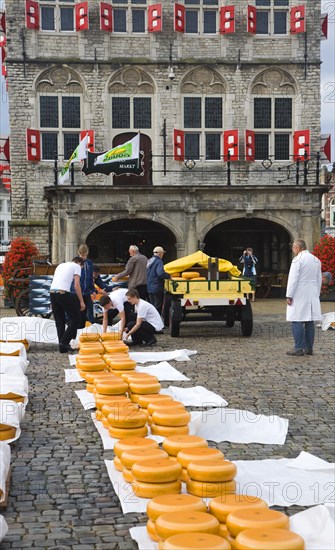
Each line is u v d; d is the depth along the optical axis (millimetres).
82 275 15695
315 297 12758
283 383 10180
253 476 6156
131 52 29156
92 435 7496
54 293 12883
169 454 6176
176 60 29156
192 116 29516
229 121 29453
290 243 25562
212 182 29641
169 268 16875
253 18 28984
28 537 5004
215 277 15312
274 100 29625
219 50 29375
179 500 4926
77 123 29125
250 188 24922
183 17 28906
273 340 14750
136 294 13633
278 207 25156
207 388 9875
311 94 29641
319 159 27328
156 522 4590
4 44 30906
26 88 28719
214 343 14328
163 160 29312
